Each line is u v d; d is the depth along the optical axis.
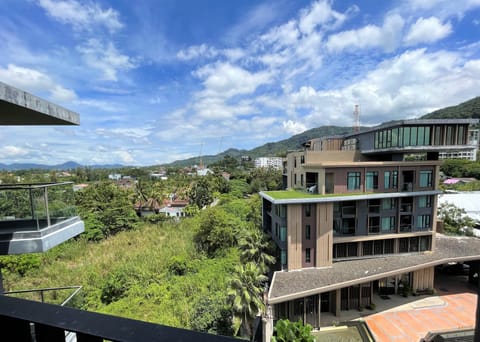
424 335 14.52
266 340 12.22
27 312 1.16
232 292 12.41
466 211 27.72
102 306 16.20
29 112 3.58
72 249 24.84
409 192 17.56
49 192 5.20
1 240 4.55
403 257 17.89
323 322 15.89
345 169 17.61
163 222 35.41
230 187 60.12
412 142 17.62
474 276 20.06
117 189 43.22
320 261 16.55
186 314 14.38
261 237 18.36
